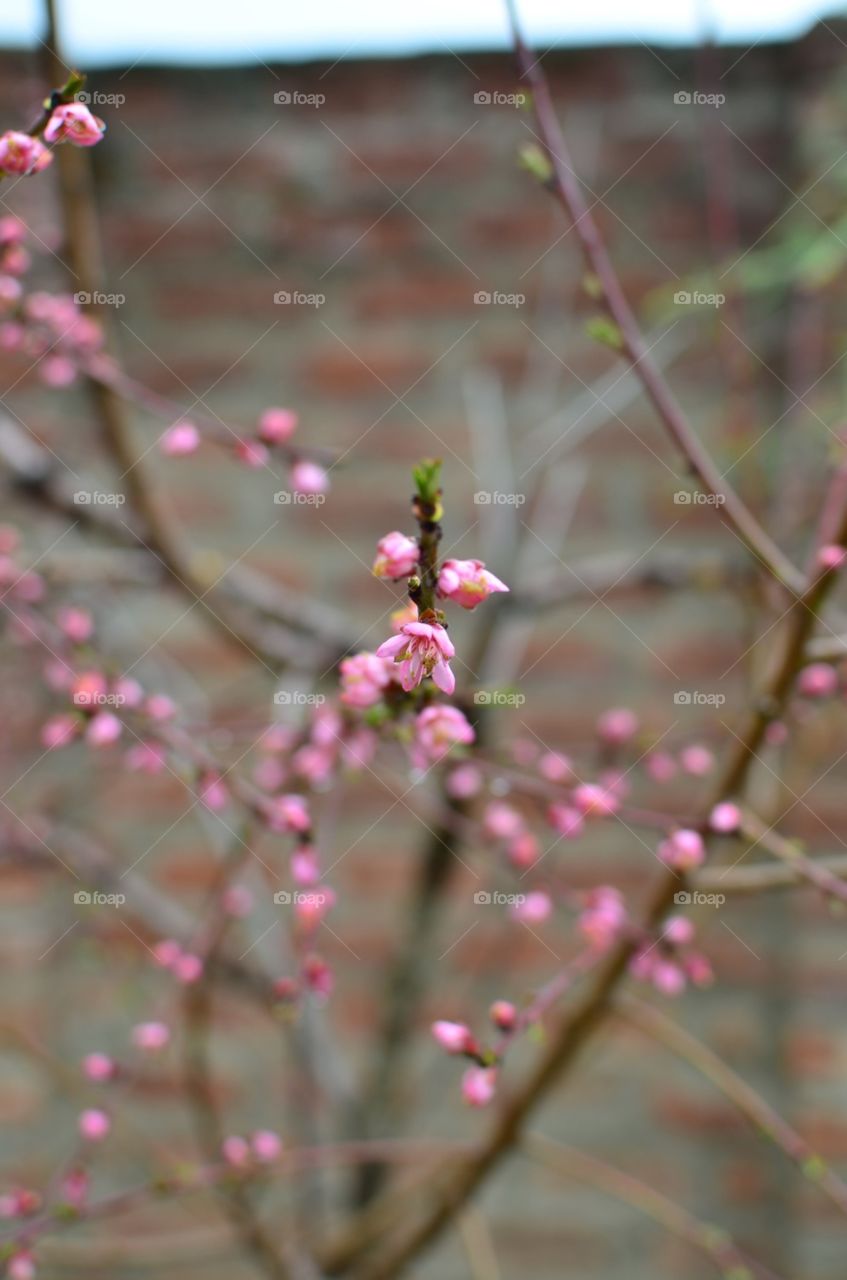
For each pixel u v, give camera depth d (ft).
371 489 8.45
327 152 8.30
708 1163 8.55
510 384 8.38
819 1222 8.34
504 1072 8.18
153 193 8.28
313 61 8.22
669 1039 5.05
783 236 7.68
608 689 8.42
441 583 4.29
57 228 5.75
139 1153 8.00
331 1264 5.98
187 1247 7.92
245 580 6.33
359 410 8.44
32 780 7.83
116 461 5.56
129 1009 8.01
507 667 6.32
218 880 5.12
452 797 5.74
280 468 5.68
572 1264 8.65
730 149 8.11
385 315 8.43
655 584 6.23
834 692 4.98
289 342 8.41
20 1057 8.44
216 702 7.97
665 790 8.26
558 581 6.32
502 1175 8.72
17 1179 8.34
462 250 8.36
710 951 8.48
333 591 8.45
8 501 7.10
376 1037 7.61
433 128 8.26
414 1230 5.87
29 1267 4.92
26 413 7.97
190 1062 5.55
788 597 4.84
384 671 4.54
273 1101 8.38
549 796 4.92
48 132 4.36
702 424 8.13
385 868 8.43
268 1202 7.61
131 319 8.31
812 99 7.51
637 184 8.14
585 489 8.36
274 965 6.09
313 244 8.38
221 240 8.33
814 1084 8.32
